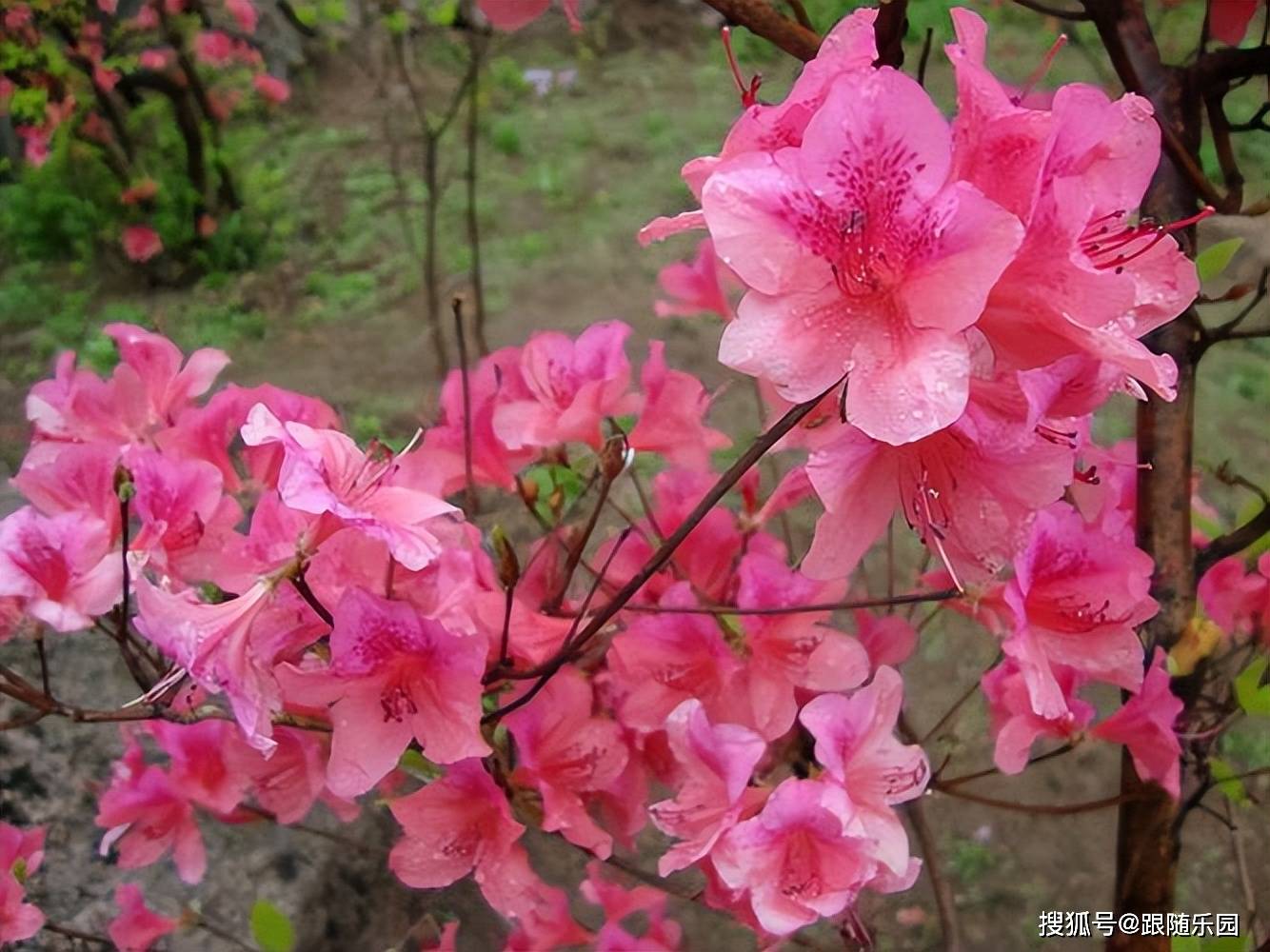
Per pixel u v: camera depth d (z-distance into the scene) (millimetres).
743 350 200
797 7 353
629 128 1451
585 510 538
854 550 234
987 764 737
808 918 280
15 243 1282
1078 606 288
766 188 201
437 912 618
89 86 1253
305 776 370
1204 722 434
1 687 293
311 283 1211
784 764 387
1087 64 1359
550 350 366
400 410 1027
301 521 281
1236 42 419
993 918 675
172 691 307
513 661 311
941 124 197
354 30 1529
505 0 378
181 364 384
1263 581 427
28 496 311
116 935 496
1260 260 754
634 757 346
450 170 989
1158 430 362
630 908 418
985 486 226
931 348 194
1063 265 199
